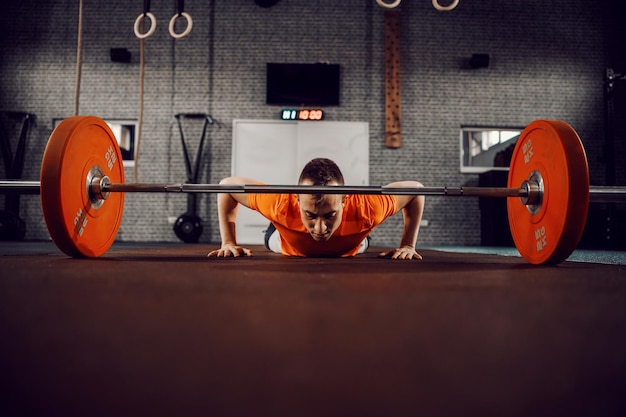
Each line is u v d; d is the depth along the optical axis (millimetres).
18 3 5102
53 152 1333
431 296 658
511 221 1635
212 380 313
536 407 281
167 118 5023
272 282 820
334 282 833
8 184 1484
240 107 5016
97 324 460
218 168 4984
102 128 1561
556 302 613
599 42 5227
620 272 1113
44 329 438
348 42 5066
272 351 377
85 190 1466
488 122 5113
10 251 2385
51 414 261
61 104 5055
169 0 5086
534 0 5199
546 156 1354
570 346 401
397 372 333
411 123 5062
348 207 1577
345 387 304
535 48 5184
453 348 391
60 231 1362
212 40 5055
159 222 4973
